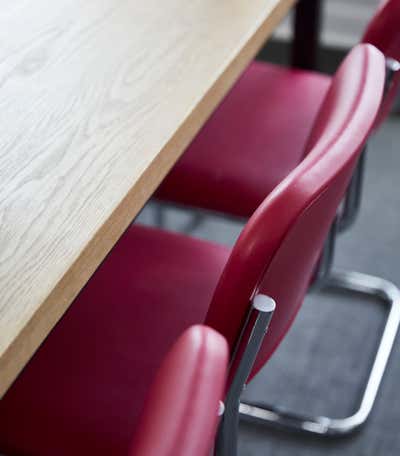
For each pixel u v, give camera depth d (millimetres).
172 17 1318
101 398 1121
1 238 868
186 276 1315
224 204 1571
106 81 1146
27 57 1196
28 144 1011
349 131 966
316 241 1049
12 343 764
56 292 825
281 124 1677
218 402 688
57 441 1084
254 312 954
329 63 2982
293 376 1940
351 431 1816
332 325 2074
